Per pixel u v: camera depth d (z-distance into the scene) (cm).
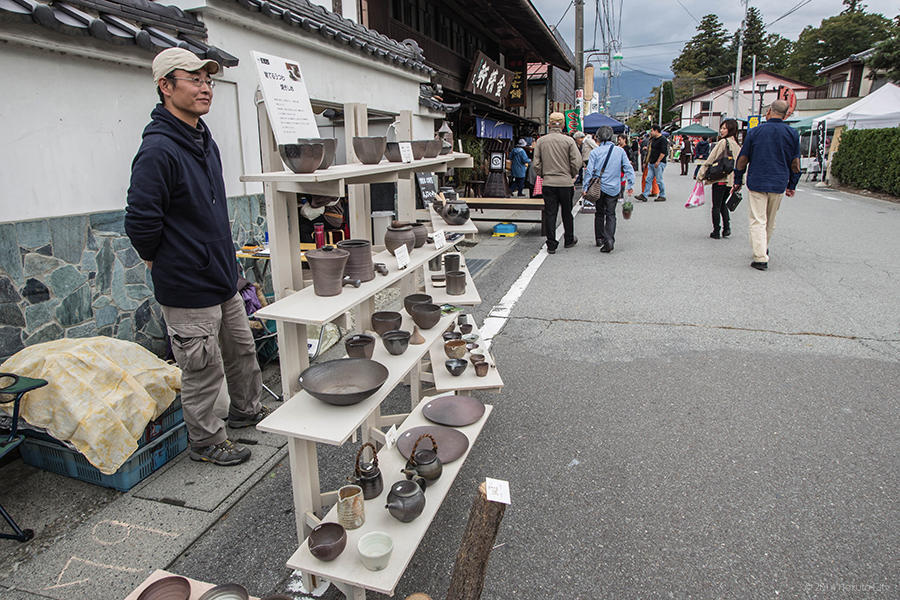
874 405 367
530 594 222
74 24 327
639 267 748
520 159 1619
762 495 280
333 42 607
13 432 255
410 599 175
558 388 404
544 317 557
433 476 246
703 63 7975
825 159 2047
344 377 251
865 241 884
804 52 7338
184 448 327
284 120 242
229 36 474
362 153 284
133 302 396
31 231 330
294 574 237
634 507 274
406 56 841
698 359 446
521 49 1838
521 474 304
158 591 187
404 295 374
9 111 317
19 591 226
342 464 320
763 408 367
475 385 336
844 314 538
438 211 413
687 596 220
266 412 363
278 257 250
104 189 374
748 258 782
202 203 274
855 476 294
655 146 1470
